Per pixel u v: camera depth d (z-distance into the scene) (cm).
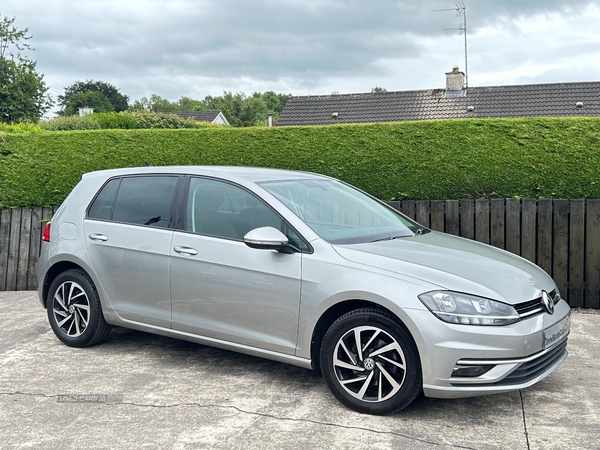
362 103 2880
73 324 585
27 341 614
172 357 557
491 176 811
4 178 933
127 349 583
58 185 929
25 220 918
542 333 407
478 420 413
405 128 847
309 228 460
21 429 402
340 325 427
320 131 876
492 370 390
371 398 421
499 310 395
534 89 2678
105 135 930
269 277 455
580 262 755
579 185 783
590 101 2522
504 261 469
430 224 808
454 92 2802
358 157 855
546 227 763
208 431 397
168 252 511
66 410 434
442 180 826
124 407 439
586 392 464
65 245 579
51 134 939
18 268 920
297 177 550
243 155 895
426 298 398
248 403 444
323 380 494
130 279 537
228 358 553
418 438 384
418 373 403
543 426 403
